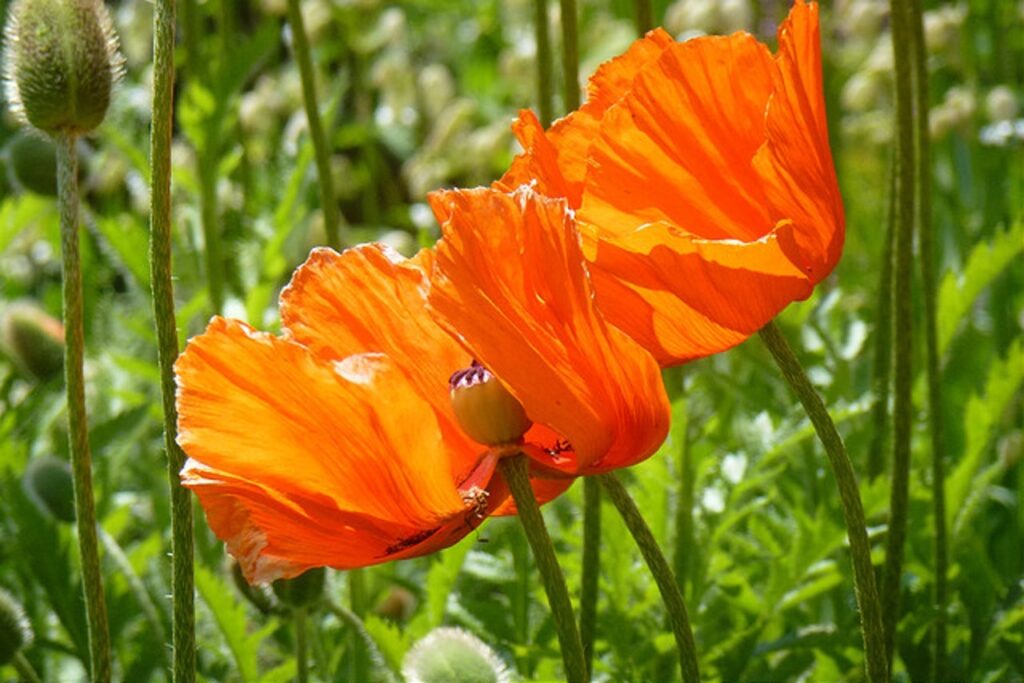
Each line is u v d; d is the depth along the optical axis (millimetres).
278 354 969
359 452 982
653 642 1307
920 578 1377
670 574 1045
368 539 997
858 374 1730
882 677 1041
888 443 1406
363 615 1388
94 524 1116
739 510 1357
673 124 1016
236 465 986
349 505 990
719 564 1359
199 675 1274
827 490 1411
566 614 1002
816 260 1022
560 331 982
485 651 1104
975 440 1378
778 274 1005
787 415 1567
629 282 1011
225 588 1271
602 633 1346
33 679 1219
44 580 1368
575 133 1040
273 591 1238
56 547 1368
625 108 1015
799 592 1324
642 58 1047
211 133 1706
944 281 1414
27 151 1691
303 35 1438
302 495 991
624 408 995
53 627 1548
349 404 976
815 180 1018
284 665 1294
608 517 1320
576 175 1037
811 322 1627
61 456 1609
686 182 1019
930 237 1312
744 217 1021
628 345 989
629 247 1005
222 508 997
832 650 1333
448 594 1315
